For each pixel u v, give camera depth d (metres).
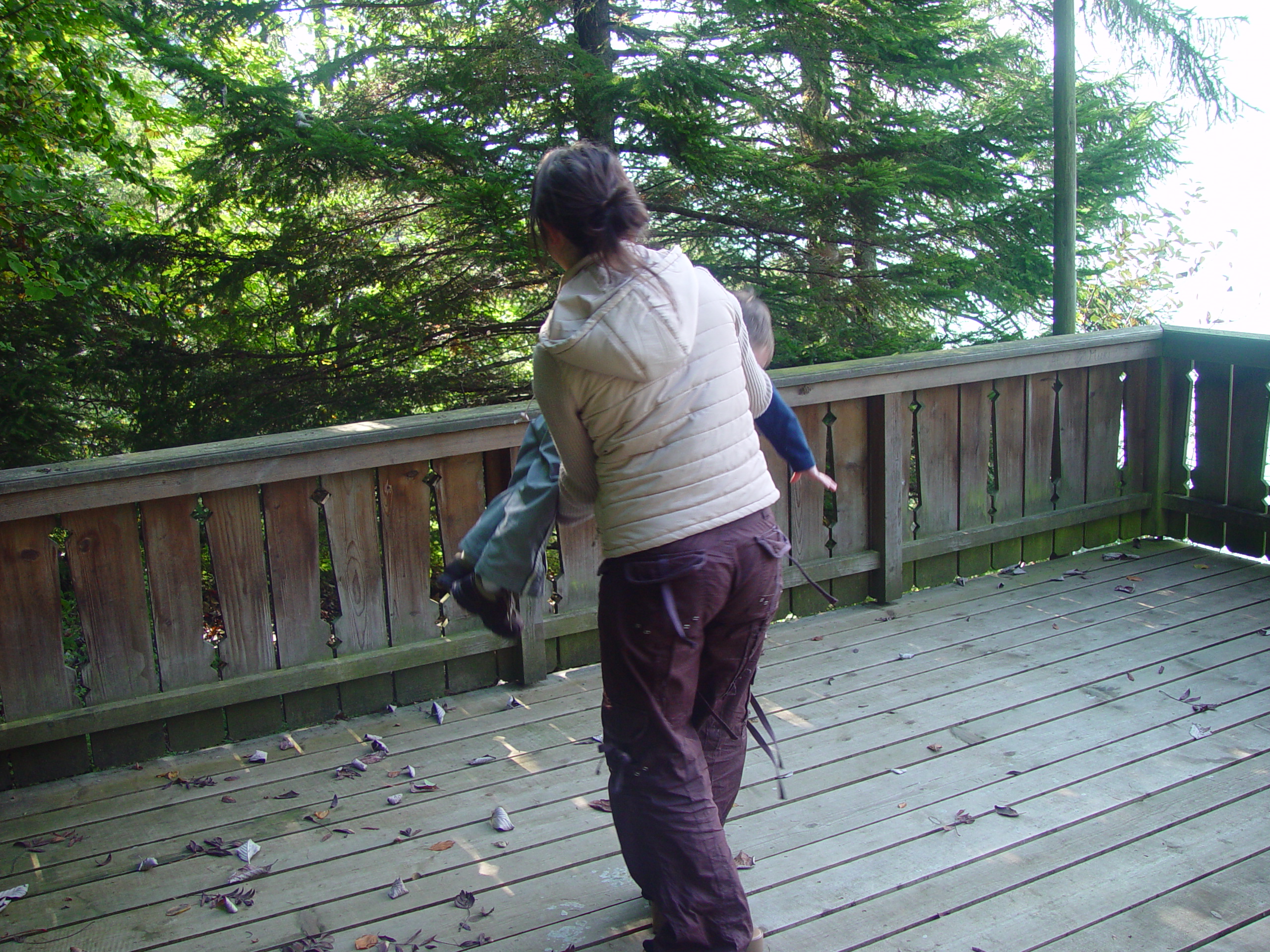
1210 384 4.11
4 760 2.64
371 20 6.42
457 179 5.19
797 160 5.82
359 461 2.87
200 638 2.82
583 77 5.55
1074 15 4.60
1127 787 2.43
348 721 3.01
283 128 4.96
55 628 2.64
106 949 1.99
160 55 4.89
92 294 5.09
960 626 3.52
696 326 1.57
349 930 2.02
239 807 2.52
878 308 6.12
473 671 3.20
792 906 2.03
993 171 6.39
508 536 1.83
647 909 2.06
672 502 1.59
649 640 1.62
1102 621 3.50
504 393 6.40
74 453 5.55
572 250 1.57
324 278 5.67
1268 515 3.95
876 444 3.70
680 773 1.67
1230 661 3.13
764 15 5.93
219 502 2.77
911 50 6.32
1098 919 1.95
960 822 2.30
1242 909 1.96
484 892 2.13
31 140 4.54
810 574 3.66
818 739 2.74
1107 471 4.26
